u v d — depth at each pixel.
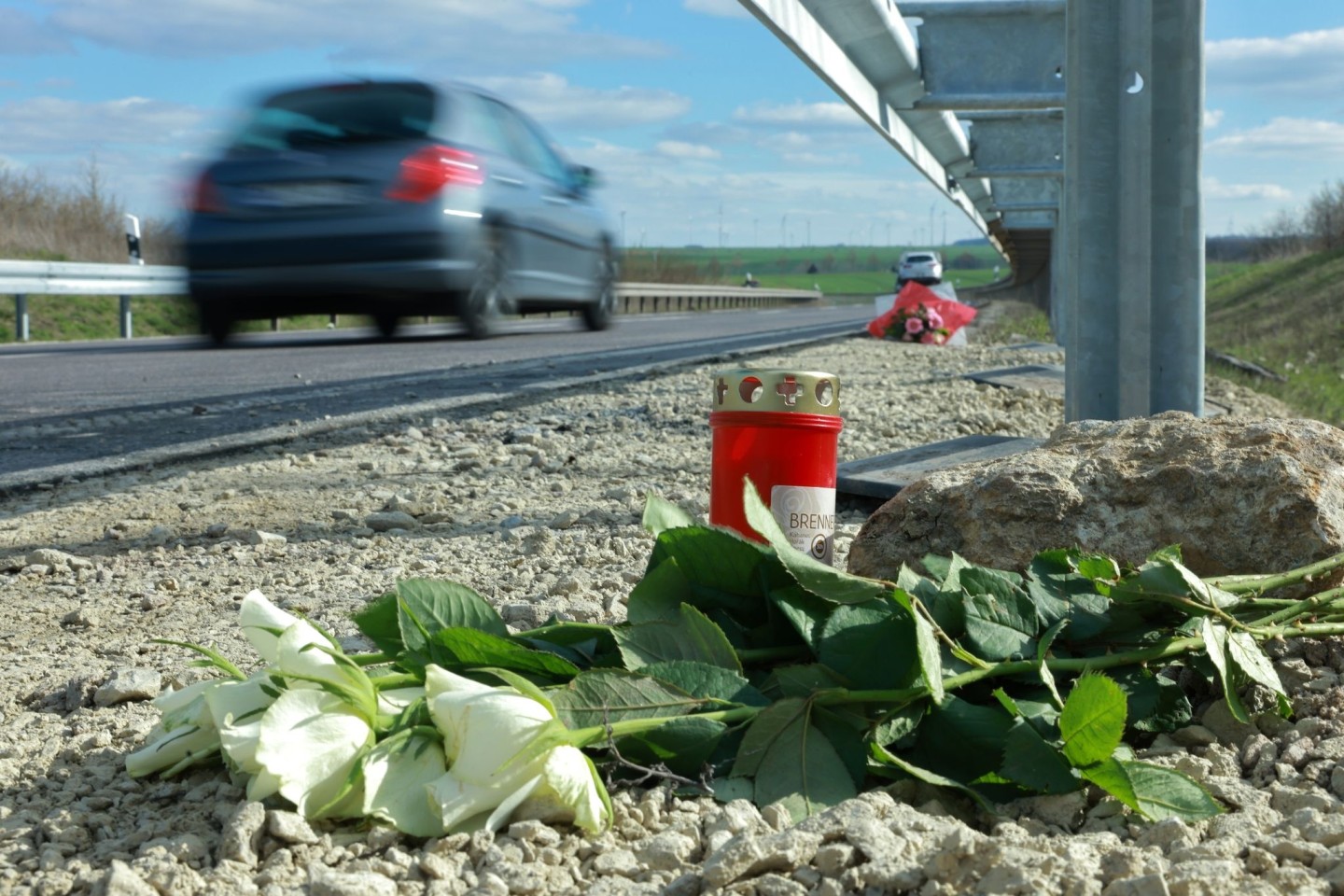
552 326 17.27
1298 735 1.91
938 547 2.48
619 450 5.66
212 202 8.52
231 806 1.66
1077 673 1.96
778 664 2.03
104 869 1.51
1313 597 2.15
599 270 12.34
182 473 5.07
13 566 3.53
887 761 1.74
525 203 9.85
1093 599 2.06
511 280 9.83
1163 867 1.43
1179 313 4.30
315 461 5.38
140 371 9.27
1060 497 2.42
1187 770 1.80
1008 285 51.78
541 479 4.89
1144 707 1.92
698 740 1.70
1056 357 11.80
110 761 1.93
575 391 8.07
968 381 8.84
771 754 1.70
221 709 1.63
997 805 1.72
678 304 38.78
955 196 14.55
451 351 11.56
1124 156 4.21
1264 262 37.28
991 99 6.54
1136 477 2.44
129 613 3.01
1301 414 9.87
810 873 1.42
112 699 2.29
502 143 9.67
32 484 4.70
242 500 4.48
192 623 2.88
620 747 1.74
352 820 1.62
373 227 8.41
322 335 14.62
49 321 18.05
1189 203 4.25
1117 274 4.32
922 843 1.50
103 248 24.66
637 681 1.75
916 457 4.70
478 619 1.98
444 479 4.92
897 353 12.67
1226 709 2.04
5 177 23.98
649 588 2.02
